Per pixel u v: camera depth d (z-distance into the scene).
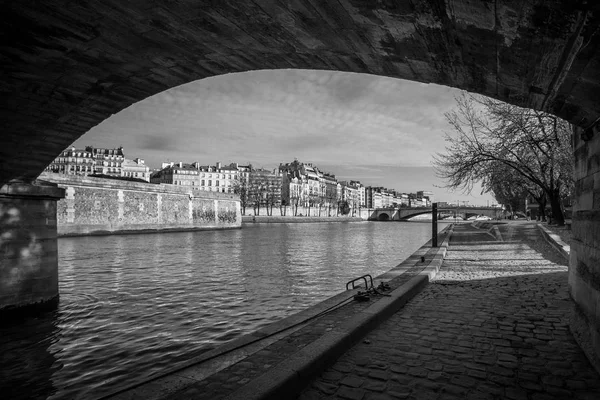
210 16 4.78
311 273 18.23
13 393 6.21
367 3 3.53
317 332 5.36
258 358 4.46
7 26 5.24
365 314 6.07
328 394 3.81
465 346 5.12
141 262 22.34
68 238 42.00
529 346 5.08
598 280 4.11
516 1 2.63
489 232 31.84
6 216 9.99
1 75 6.56
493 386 3.93
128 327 9.65
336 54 5.16
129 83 7.08
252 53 5.76
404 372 4.30
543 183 27.12
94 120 8.55
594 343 4.28
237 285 15.12
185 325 9.80
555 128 19.83
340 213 170.25
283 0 4.04
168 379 4.01
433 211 20.28
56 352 7.96
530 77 3.73
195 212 63.50
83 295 13.36
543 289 8.78
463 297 8.16
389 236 50.97
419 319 6.47
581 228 4.94
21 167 9.92
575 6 2.38
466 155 22.89
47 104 7.61
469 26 3.29
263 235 52.03
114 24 5.15
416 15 3.46
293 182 142.38
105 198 48.69
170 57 6.10
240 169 141.88
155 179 136.00
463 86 4.85
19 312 10.22
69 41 5.63
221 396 3.57
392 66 4.99
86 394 6.21
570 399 3.63
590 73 3.08
